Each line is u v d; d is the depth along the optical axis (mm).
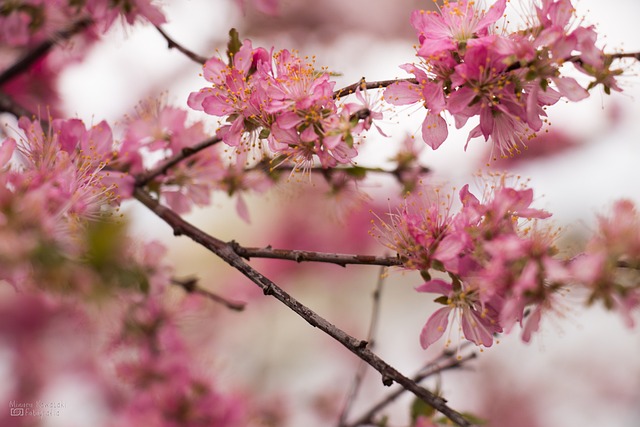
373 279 1716
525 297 872
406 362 1643
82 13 1076
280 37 1723
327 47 1791
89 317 1055
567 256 876
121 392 1230
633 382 1657
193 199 1027
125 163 1001
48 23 1083
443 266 895
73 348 1302
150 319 1099
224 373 1121
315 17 1741
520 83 901
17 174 882
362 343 869
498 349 1664
